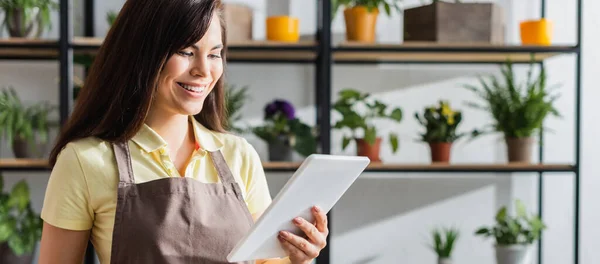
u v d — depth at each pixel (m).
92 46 2.47
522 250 2.65
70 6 2.45
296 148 2.58
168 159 1.32
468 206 2.95
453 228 2.94
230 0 2.83
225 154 1.41
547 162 2.95
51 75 2.79
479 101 2.92
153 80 1.24
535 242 2.92
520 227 2.67
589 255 2.98
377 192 2.92
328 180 1.18
